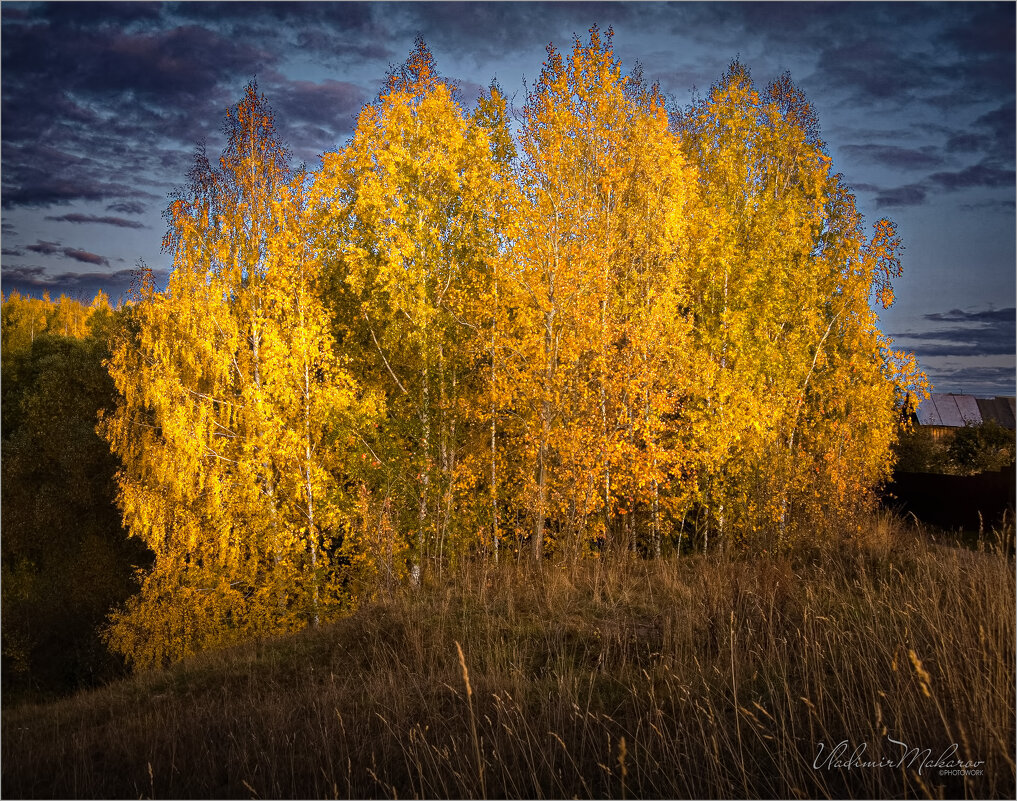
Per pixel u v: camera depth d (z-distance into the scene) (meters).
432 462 14.54
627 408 14.03
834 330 16.42
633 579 8.99
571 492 13.30
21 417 22.06
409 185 14.97
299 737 5.48
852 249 15.84
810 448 15.58
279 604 13.62
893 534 10.70
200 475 13.55
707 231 15.09
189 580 14.05
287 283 14.05
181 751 5.73
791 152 16.53
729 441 14.15
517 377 13.68
